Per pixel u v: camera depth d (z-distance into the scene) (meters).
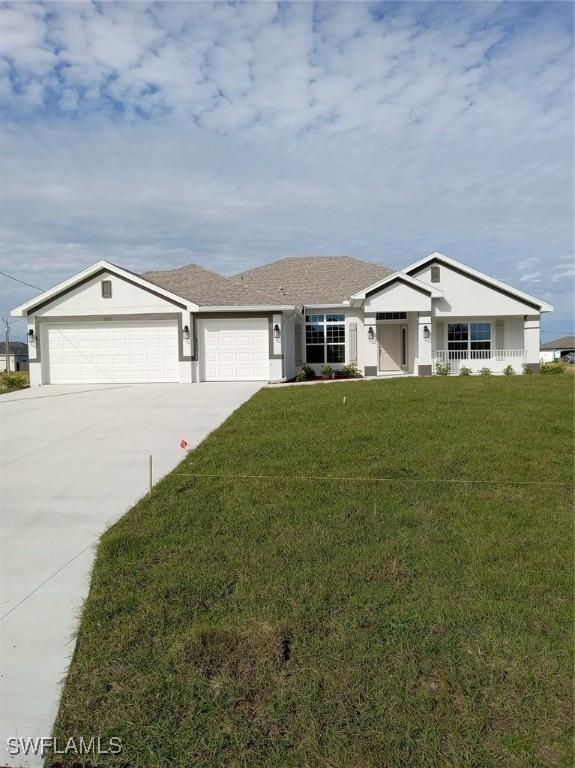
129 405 13.51
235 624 3.90
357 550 4.94
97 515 6.18
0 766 2.96
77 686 3.43
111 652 3.68
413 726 3.04
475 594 4.22
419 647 3.62
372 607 4.07
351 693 3.27
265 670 3.48
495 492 6.42
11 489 7.11
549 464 7.49
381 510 5.90
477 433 9.27
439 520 5.61
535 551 4.90
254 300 19.53
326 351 23.62
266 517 5.75
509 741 2.93
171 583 4.47
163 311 18.84
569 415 10.83
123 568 4.77
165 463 8.09
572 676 3.35
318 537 5.23
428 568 4.62
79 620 4.09
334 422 10.30
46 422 11.56
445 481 6.80
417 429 9.59
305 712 3.16
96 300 19.09
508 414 10.95
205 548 5.08
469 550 4.93
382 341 25.44
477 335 24.53
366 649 3.63
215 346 19.05
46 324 19.33
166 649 3.70
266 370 18.88
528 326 23.86
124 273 18.94
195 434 9.95
